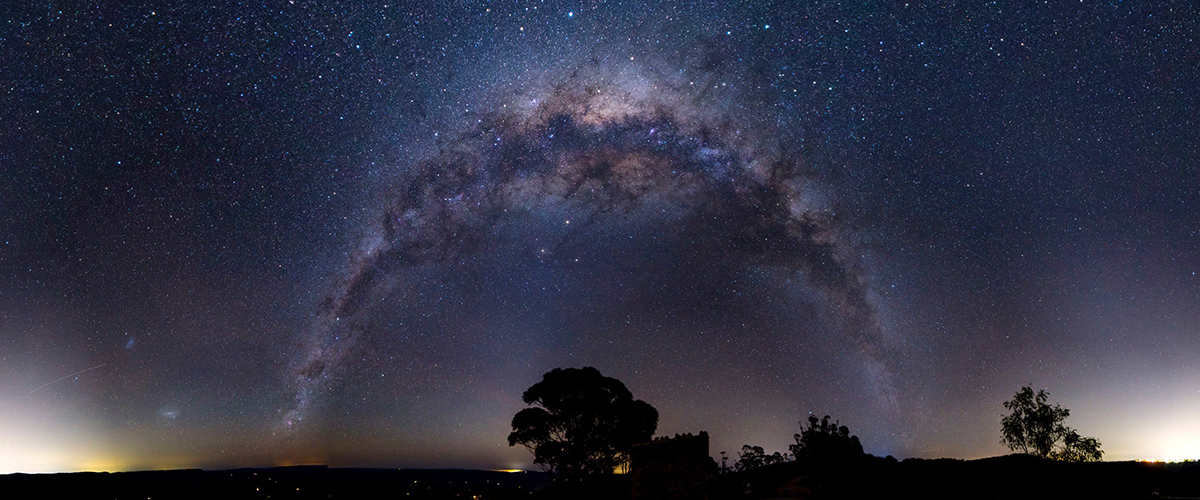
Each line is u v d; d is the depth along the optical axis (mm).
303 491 43156
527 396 35781
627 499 31109
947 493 21266
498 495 41250
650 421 35781
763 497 25875
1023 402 20922
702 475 19359
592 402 35031
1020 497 19828
